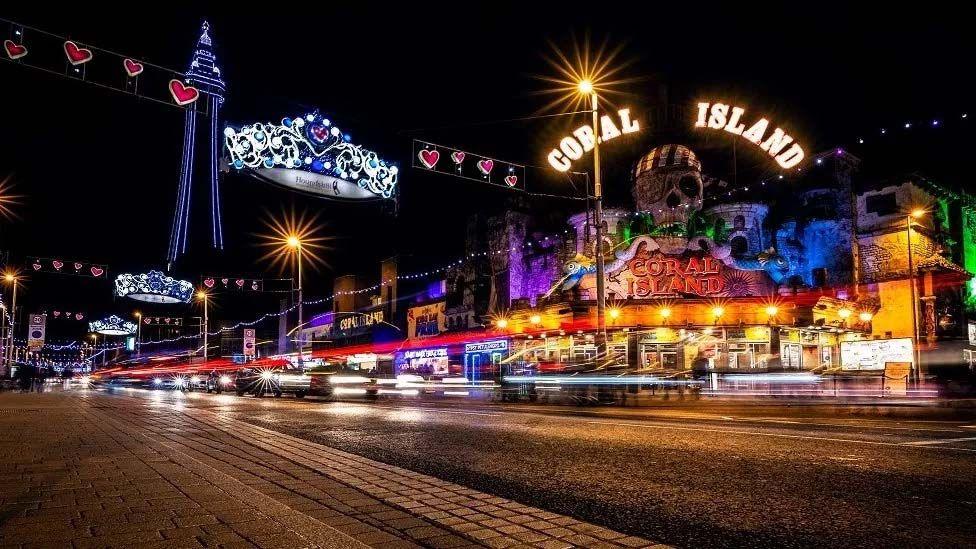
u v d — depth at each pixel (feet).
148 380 228.22
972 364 114.93
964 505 17.44
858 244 121.49
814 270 122.72
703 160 136.46
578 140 142.20
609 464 24.97
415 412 56.70
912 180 118.42
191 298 201.87
